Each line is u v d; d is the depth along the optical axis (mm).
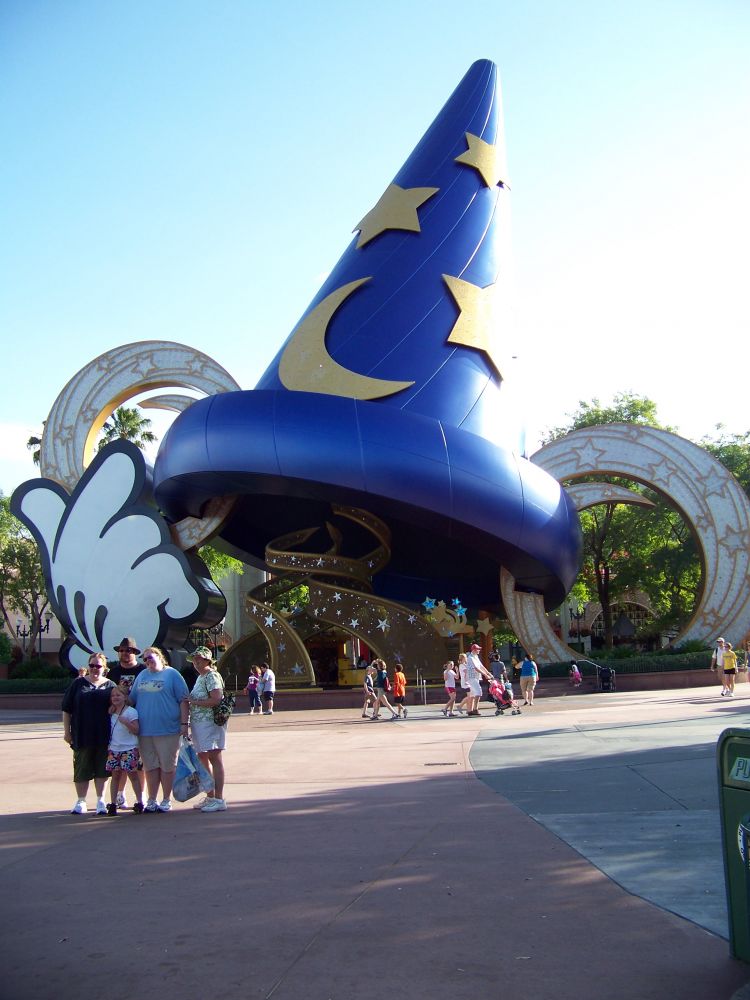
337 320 39500
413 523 35469
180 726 11422
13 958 5660
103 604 39188
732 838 5320
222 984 5141
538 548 36406
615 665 41094
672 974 5148
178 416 37281
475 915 6289
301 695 36000
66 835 9742
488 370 39875
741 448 61812
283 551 39812
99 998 4984
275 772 15219
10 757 18625
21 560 70062
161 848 8898
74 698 11391
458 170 43438
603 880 7109
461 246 41594
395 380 37469
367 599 38031
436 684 37469
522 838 8797
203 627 40938
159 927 6215
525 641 39875
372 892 6945
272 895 6957
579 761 14797
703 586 43438
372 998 4902
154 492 39406
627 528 60469
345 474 33500
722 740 5434
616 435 45062
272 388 39594
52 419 45562
